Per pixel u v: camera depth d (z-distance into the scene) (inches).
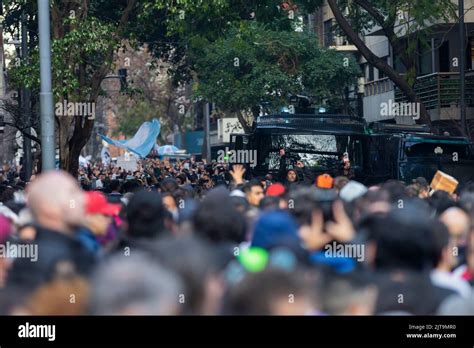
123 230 705.6
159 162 3444.9
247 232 703.1
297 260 502.6
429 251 534.6
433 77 2893.7
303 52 3326.8
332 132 1993.1
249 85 3267.7
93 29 2082.9
